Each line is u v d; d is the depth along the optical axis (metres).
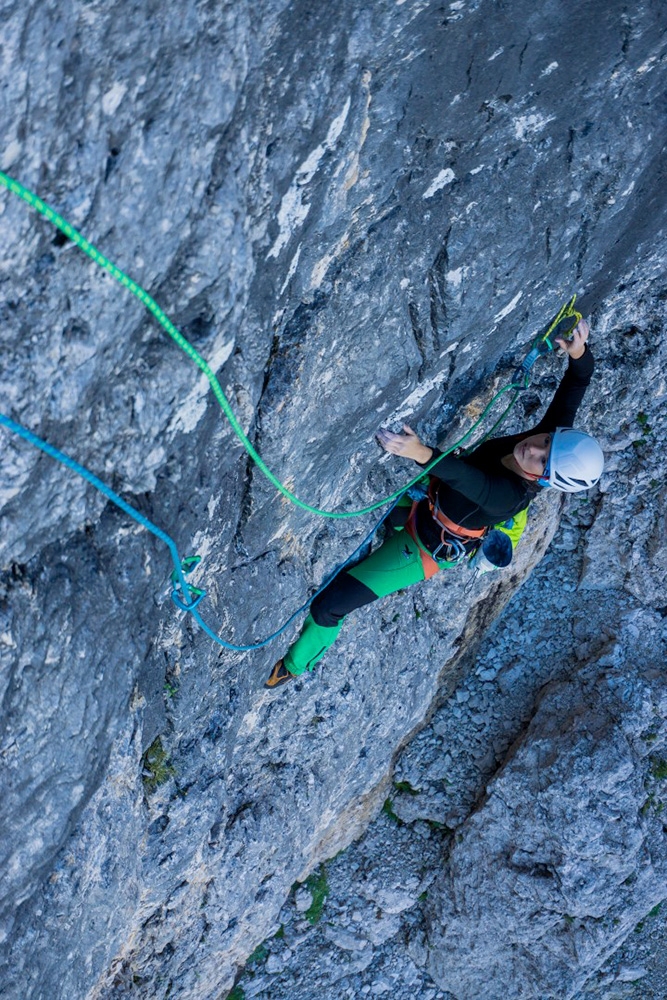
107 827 4.27
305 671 5.92
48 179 2.35
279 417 3.84
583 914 8.07
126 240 2.57
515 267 4.38
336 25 2.81
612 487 7.96
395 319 4.14
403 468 5.40
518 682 8.62
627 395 7.21
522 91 3.65
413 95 3.30
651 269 6.08
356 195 3.48
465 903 8.42
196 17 2.42
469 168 3.85
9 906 3.75
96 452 2.97
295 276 3.50
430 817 8.66
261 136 2.87
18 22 2.12
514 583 7.82
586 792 7.80
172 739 4.74
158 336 2.88
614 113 4.09
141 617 3.72
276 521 4.46
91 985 4.73
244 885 6.55
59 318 2.56
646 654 8.30
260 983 8.23
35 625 3.19
